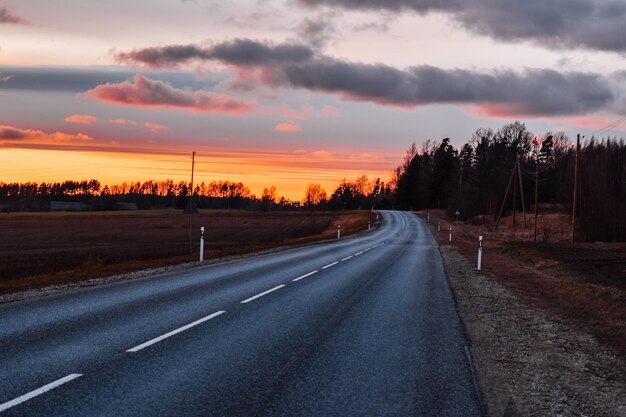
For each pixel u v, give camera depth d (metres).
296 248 34.56
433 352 7.50
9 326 8.52
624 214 58.12
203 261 22.88
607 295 15.04
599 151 100.00
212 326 8.79
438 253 32.06
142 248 46.94
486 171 119.81
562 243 47.47
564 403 5.60
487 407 5.29
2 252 42.75
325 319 9.71
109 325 8.71
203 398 5.23
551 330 9.72
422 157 168.38
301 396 5.38
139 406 4.95
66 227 83.94
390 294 13.47
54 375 5.86
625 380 6.61
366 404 5.21
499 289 15.79
